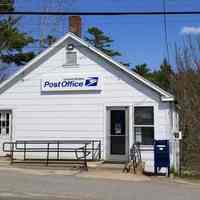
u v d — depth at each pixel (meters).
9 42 46.53
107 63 26.45
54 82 27.00
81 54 26.81
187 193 18.06
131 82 26.14
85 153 24.08
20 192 16.80
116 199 16.11
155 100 25.83
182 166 29.19
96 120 26.41
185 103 36.38
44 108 27.06
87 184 19.17
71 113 26.73
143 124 25.91
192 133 34.78
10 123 27.45
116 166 24.55
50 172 22.34
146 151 25.70
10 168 23.39
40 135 26.98
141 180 21.39
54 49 27.14
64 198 15.95
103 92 26.44
